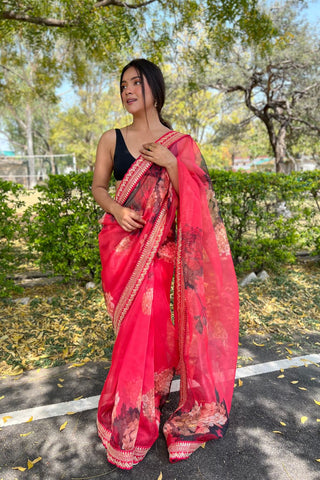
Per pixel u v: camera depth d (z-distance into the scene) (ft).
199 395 6.60
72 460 6.43
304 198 16.88
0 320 12.25
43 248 14.73
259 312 12.75
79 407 7.91
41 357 10.06
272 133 35.22
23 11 19.04
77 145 92.79
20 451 6.65
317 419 7.43
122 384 6.15
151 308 6.39
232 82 33.22
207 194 6.96
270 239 16.20
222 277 7.04
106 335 11.23
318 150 56.39
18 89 36.45
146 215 6.42
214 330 6.95
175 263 7.10
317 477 6.00
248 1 19.62
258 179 16.08
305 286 15.08
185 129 47.32
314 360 9.82
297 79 32.83
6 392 8.54
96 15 18.86
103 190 6.88
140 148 6.68
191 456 6.45
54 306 13.37
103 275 6.81
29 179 108.88
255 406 7.86
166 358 7.19
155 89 6.65
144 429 6.44
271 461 6.33
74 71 29.12
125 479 6.00
